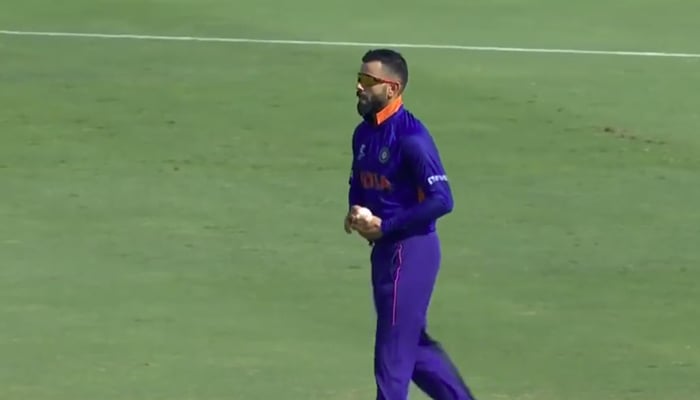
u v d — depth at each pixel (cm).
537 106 6175
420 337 2977
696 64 7000
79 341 3619
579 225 4706
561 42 7419
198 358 3516
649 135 5794
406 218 2853
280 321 3800
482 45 7312
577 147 5609
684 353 3625
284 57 6938
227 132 5712
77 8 7888
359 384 3362
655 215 4825
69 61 6756
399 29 7631
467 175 5238
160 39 7238
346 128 5816
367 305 3931
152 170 5212
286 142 5606
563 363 3541
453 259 4350
